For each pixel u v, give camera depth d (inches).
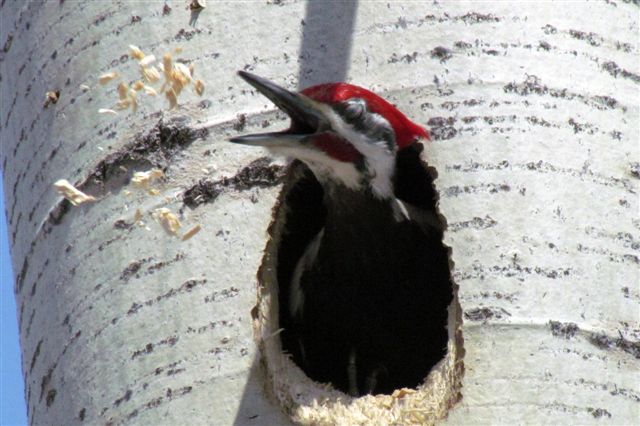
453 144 409.4
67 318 413.4
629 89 422.6
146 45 430.3
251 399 388.8
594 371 381.4
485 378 380.2
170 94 410.3
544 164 404.5
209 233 406.0
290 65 426.3
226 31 428.1
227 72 423.8
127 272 405.7
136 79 427.8
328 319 507.5
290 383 396.8
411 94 420.5
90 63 436.1
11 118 465.7
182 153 414.9
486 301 389.1
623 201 404.5
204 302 398.0
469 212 399.9
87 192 420.2
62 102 438.0
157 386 391.2
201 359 392.2
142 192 413.1
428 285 503.8
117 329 401.1
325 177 483.5
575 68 420.2
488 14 424.5
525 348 382.6
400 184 497.7
